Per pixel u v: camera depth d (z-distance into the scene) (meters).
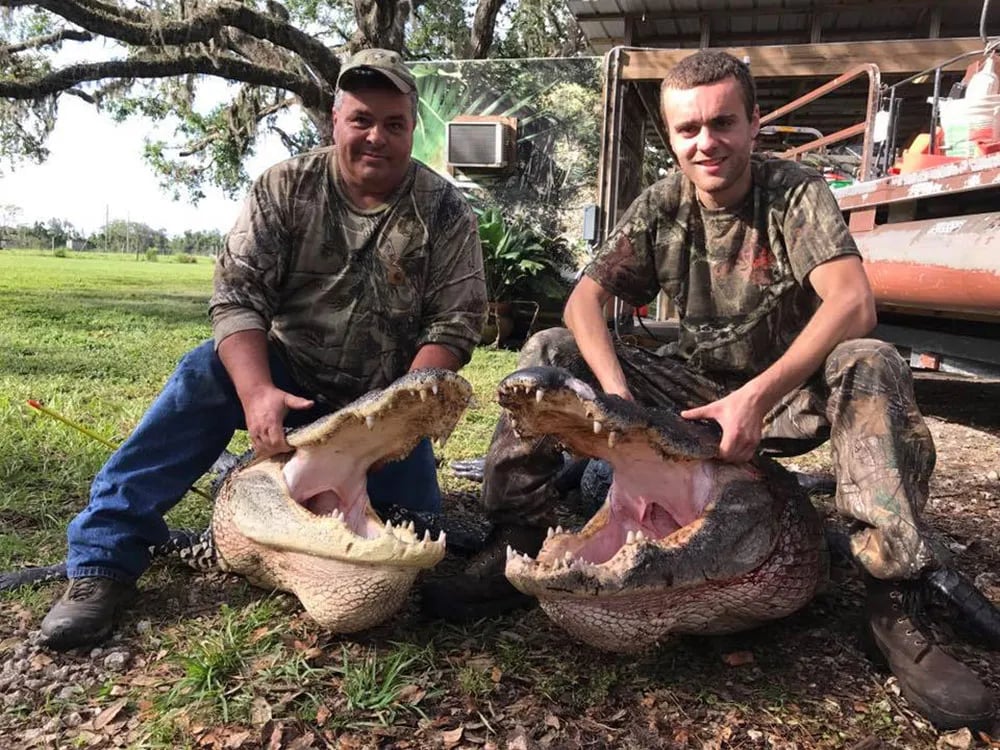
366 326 3.06
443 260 3.06
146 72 13.69
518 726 2.06
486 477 2.78
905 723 2.12
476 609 2.61
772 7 9.62
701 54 2.71
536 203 10.70
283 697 2.13
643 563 2.08
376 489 3.23
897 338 6.63
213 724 2.03
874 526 2.31
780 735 2.06
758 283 2.83
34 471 3.99
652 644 2.36
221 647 2.32
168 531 2.81
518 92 10.59
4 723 2.06
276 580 2.63
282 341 3.09
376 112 2.81
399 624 2.60
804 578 2.42
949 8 9.38
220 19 13.27
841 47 8.60
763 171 2.81
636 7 9.72
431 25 21.88
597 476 3.73
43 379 6.26
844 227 2.64
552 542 2.30
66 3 12.25
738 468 2.42
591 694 2.20
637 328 9.54
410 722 2.07
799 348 2.45
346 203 3.00
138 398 5.76
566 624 2.17
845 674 2.35
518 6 22.33
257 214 2.91
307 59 14.21
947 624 2.60
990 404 7.32
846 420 2.41
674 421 2.40
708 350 2.95
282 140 20.84
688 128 2.67
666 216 2.94
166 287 20.41
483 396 6.48
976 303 4.40
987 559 3.34
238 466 2.81
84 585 2.51
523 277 10.10
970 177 4.31
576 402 2.13
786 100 11.20
